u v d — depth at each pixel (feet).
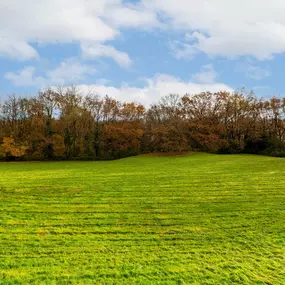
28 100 218.38
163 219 53.52
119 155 217.97
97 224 50.65
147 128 229.04
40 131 213.66
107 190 75.36
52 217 53.88
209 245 41.93
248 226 49.83
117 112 231.50
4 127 214.28
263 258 37.58
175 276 32.63
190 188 77.71
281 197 67.87
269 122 215.51
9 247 39.99
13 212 56.44
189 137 215.31
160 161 157.17
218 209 59.52
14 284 30.25
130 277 32.27
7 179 92.99
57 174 107.86
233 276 32.73
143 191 74.38
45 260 36.17
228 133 218.79
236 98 221.05
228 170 108.17
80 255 37.93
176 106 235.20
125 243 42.50
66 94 222.89
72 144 217.36
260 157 159.94
